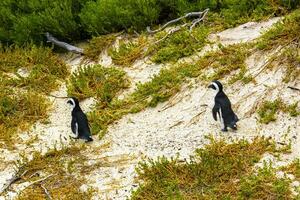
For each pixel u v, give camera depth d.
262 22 25.11
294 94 20.58
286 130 19.34
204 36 25.16
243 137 18.91
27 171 19.08
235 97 21.31
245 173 17.33
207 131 20.03
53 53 28.42
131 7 28.42
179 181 17.16
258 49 22.77
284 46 22.28
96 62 26.91
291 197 16.05
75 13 30.19
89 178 18.44
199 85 22.41
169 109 21.89
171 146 19.55
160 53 24.94
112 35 27.83
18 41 29.33
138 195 16.88
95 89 24.28
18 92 24.39
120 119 21.94
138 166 18.64
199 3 27.80
